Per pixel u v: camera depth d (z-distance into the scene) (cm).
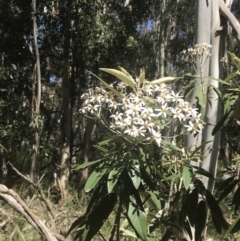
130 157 161
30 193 602
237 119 203
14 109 952
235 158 194
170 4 1430
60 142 1138
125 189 157
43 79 1213
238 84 219
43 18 989
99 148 168
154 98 175
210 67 236
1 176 1175
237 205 188
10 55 998
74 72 1125
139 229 156
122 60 1048
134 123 156
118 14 1033
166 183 201
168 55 1508
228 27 247
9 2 941
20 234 309
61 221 291
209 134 225
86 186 159
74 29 984
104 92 170
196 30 247
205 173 180
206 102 226
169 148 181
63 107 1108
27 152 1182
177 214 192
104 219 165
